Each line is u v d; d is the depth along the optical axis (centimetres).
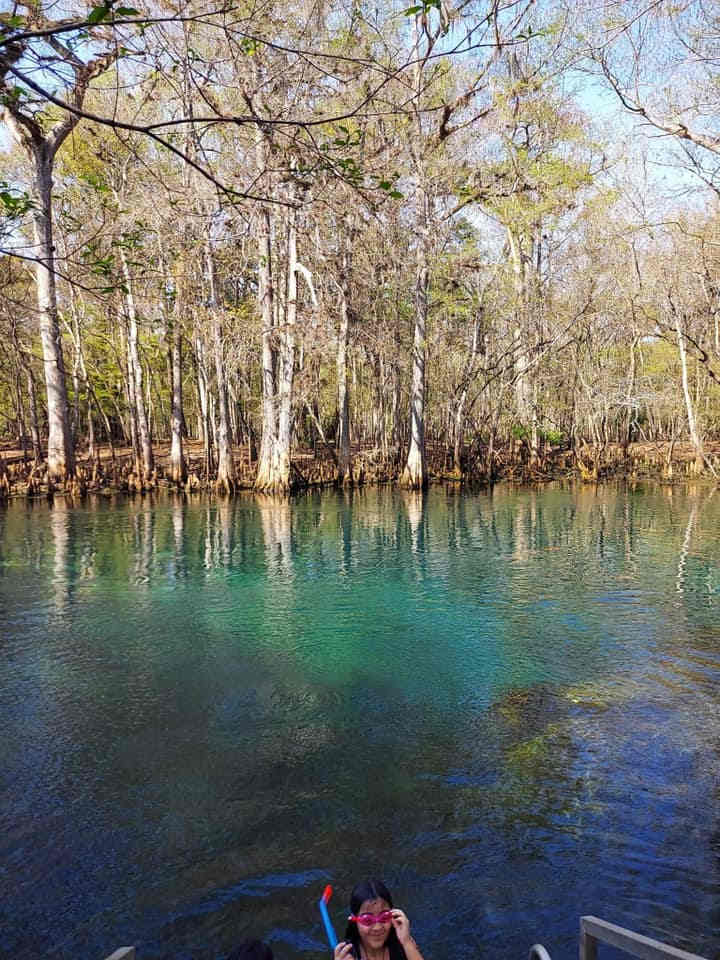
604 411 4266
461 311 3653
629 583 1398
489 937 439
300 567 1545
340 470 3369
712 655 973
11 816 576
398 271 3462
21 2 426
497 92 2342
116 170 2342
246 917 459
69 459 2823
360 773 644
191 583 1390
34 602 1248
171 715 775
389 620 1139
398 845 534
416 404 3275
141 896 479
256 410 4734
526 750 688
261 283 2886
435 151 2459
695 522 2231
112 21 354
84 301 2941
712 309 2712
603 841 536
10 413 5250
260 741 711
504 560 1628
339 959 309
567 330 3722
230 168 1430
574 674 900
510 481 3684
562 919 454
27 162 2417
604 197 3188
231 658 957
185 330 2975
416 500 2828
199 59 612
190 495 2923
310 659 956
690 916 456
